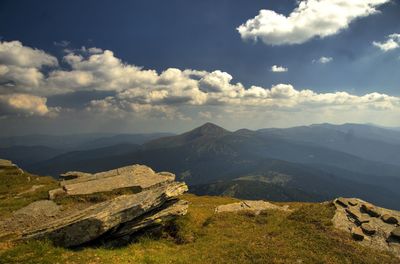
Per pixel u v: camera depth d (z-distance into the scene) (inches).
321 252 983.6
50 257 827.4
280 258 952.9
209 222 1406.3
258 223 1414.9
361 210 1296.8
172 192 1259.8
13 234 1061.8
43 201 1438.2
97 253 908.0
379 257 948.6
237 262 944.9
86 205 1419.8
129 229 1099.9
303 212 1359.5
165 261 922.7
